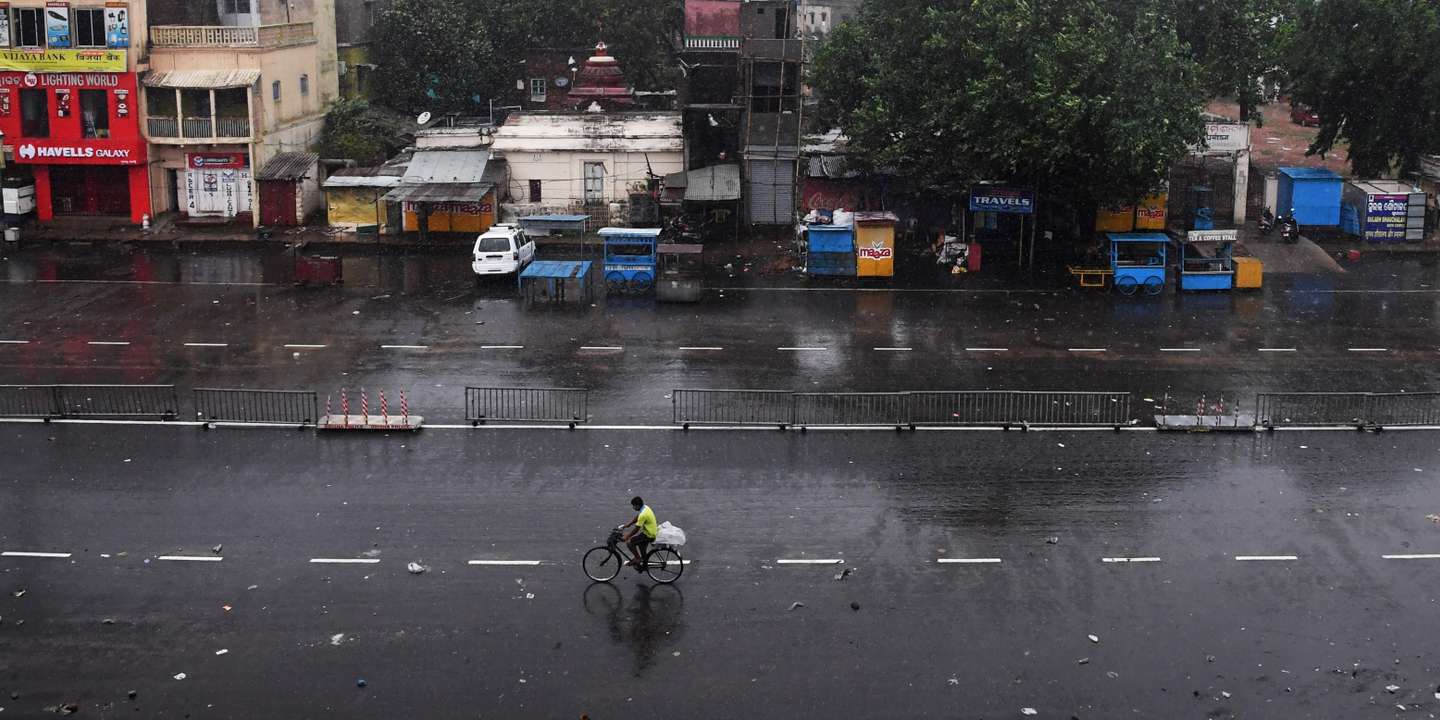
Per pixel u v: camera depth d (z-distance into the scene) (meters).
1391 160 58.09
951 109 45.19
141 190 51.69
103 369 34.41
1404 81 50.66
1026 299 42.41
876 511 25.67
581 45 67.06
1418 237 49.59
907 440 29.67
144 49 51.03
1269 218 49.94
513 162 52.00
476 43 63.75
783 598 22.14
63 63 50.06
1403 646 20.78
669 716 18.67
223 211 52.75
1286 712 18.95
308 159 53.03
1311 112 61.97
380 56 64.56
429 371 34.50
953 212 51.41
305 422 30.38
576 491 26.62
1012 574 23.03
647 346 36.84
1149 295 42.88
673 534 22.55
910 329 38.75
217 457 28.45
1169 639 20.94
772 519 25.25
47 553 23.67
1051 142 42.50
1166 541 24.41
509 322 39.41
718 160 55.00
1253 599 22.27
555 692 19.28
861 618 21.48
